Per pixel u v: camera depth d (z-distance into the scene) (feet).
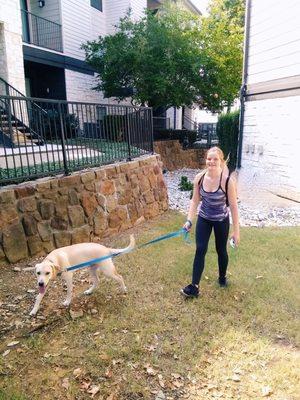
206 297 11.60
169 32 43.01
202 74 45.83
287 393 7.51
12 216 13.93
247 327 9.92
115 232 19.70
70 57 45.44
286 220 22.80
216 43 47.11
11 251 13.93
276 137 29.22
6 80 31.86
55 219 15.79
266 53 29.58
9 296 11.76
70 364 8.43
